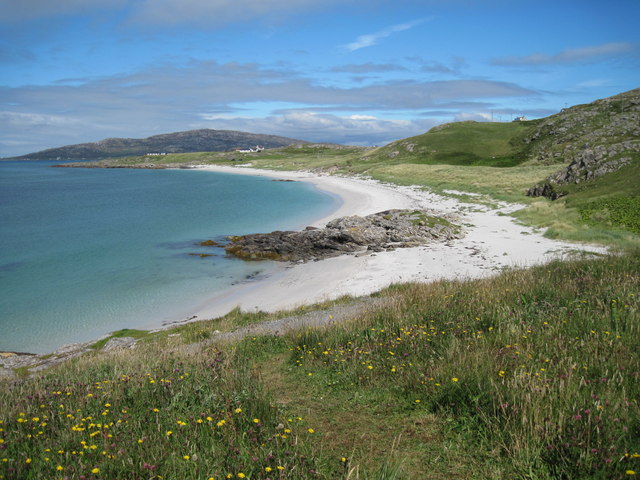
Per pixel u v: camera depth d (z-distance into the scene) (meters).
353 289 21.28
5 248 35.06
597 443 3.85
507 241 29.84
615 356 5.84
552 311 8.53
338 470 4.18
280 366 8.19
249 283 25.17
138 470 3.92
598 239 27.23
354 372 6.82
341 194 70.50
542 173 63.19
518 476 3.89
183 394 5.96
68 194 86.12
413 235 33.38
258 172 142.25
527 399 4.61
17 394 6.78
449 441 4.59
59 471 3.90
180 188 93.94
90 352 14.20
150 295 23.09
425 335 8.04
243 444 4.44
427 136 127.94
